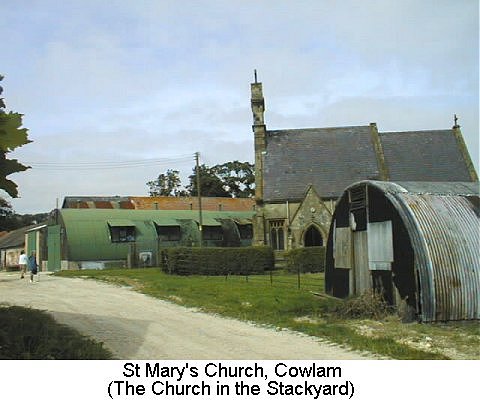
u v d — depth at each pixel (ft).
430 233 53.31
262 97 162.81
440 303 50.96
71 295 75.72
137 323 51.42
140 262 151.43
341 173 152.66
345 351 38.83
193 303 64.90
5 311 52.95
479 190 61.52
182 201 247.91
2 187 34.63
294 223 142.00
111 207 227.40
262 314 56.13
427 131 162.30
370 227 62.28
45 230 170.50
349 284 67.21
